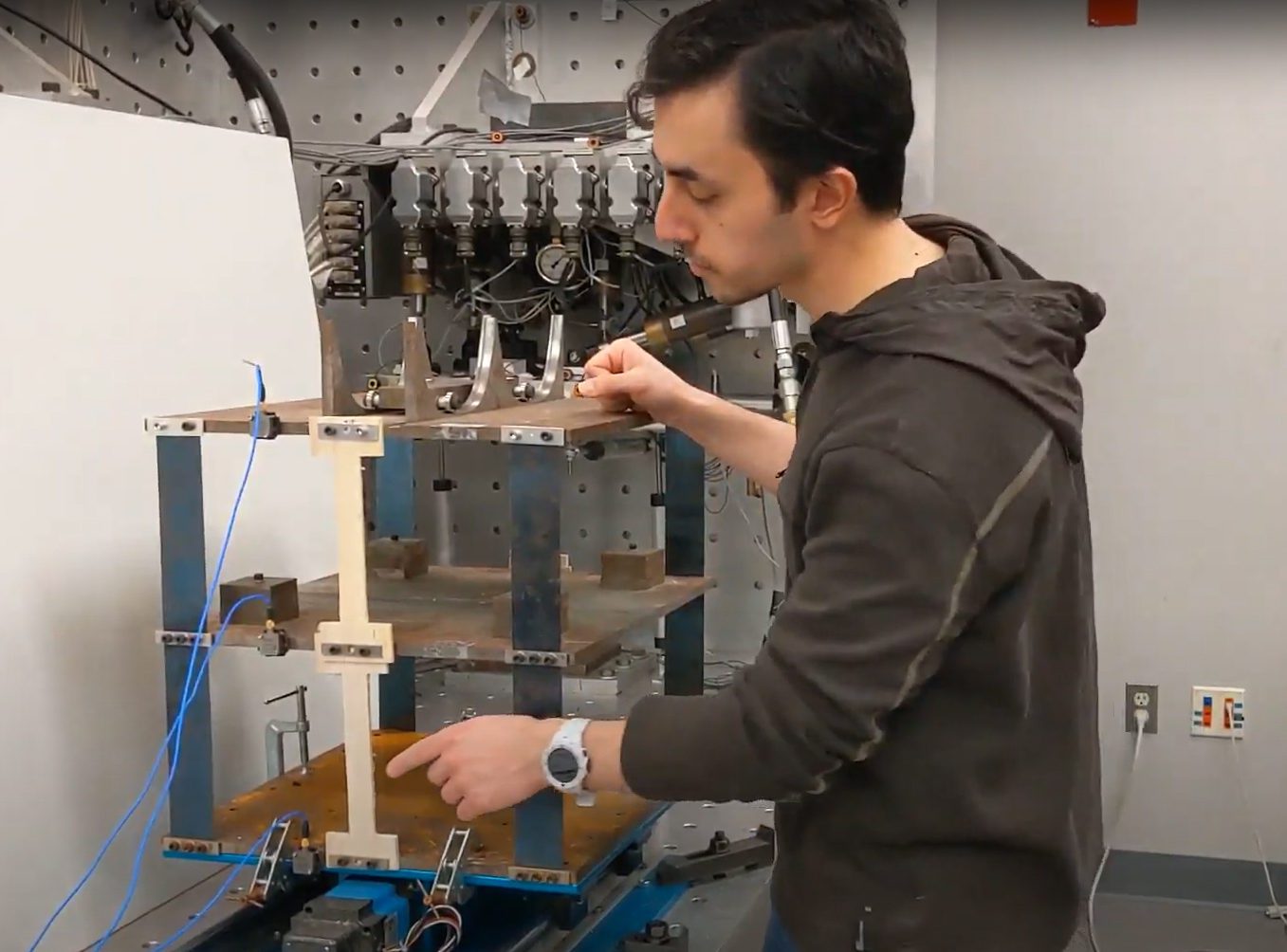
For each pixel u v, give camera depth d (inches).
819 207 33.1
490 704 68.5
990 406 30.7
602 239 71.4
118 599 49.7
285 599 41.3
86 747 47.9
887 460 30.1
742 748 31.9
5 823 44.3
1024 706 33.1
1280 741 84.7
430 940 40.2
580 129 70.6
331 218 70.8
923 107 78.2
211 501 54.7
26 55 56.9
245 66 69.4
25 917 44.9
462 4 77.2
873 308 32.9
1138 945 81.7
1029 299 33.1
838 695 30.3
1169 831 86.8
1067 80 80.7
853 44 31.4
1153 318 82.6
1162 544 85.0
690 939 44.9
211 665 53.2
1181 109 80.0
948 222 37.7
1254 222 80.4
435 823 41.9
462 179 68.4
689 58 31.9
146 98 67.2
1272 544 83.4
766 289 35.3
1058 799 33.9
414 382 38.1
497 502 78.6
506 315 74.1
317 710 60.1
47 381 47.4
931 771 33.0
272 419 38.3
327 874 41.3
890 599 29.9
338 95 79.0
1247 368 82.0
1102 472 85.0
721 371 76.9
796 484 33.8
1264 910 85.4
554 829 37.7
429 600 44.9
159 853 50.8
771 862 51.5
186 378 54.5
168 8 68.2
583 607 44.6
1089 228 82.1
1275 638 84.0
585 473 78.0
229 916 44.4
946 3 81.1
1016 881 34.0
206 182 57.3
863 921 34.5
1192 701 85.6
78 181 49.8
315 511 61.3
